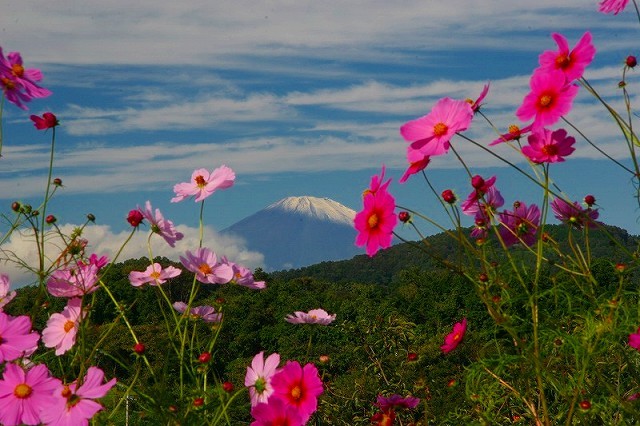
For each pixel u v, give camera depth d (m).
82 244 2.00
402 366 4.09
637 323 1.76
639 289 1.85
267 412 1.79
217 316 2.23
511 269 1.87
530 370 1.89
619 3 1.99
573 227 1.91
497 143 1.85
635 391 1.97
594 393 1.99
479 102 1.84
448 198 1.75
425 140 1.76
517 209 2.00
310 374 1.90
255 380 2.01
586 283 1.85
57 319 1.91
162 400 1.81
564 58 1.84
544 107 1.77
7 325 1.66
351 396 4.02
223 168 2.26
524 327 1.87
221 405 1.86
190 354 2.00
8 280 1.93
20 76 1.98
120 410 1.86
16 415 1.54
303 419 1.83
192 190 2.24
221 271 2.12
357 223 1.88
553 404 2.09
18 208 1.94
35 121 1.94
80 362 1.79
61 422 1.52
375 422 2.47
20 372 1.61
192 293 2.04
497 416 2.28
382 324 4.51
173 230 2.08
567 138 1.80
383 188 1.82
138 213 1.99
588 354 1.75
